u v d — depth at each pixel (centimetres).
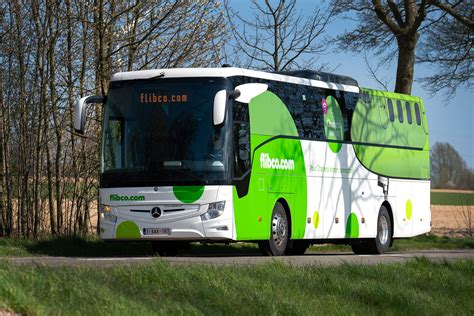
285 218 2252
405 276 1620
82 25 2797
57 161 2814
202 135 2036
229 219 2023
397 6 3691
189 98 2055
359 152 2589
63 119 2798
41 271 1120
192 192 2016
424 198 2945
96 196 2842
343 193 2508
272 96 2222
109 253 2333
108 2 2767
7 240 2441
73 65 2802
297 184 2297
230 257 2039
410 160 2862
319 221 2397
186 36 2869
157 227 2025
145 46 2856
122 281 1184
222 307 1127
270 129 2197
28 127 2833
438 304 1452
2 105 2858
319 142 2405
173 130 2044
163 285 1188
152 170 2038
